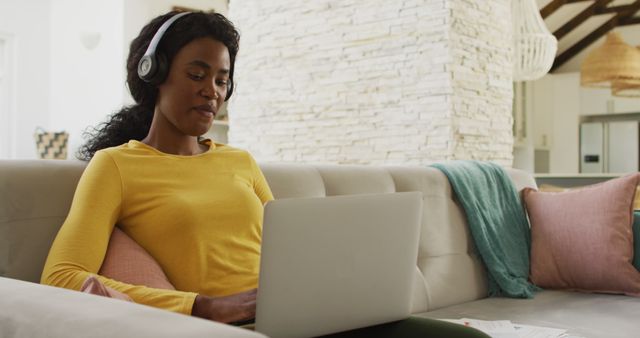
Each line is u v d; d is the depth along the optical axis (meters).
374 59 4.31
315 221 1.06
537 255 2.59
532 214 2.69
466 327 1.30
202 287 1.38
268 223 1.00
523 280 2.49
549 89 10.24
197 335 0.57
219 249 1.42
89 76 6.92
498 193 2.70
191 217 1.40
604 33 10.28
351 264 1.13
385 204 1.18
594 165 10.08
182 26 1.49
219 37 1.53
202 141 1.66
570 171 10.24
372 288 1.19
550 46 4.61
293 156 4.75
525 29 4.61
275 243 1.01
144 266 1.31
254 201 1.53
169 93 1.49
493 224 2.57
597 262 2.46
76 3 7.09
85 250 1.27
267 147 4.89
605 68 6.23
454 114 4.00
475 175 2.63
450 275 2.35
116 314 0.66
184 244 1.39
